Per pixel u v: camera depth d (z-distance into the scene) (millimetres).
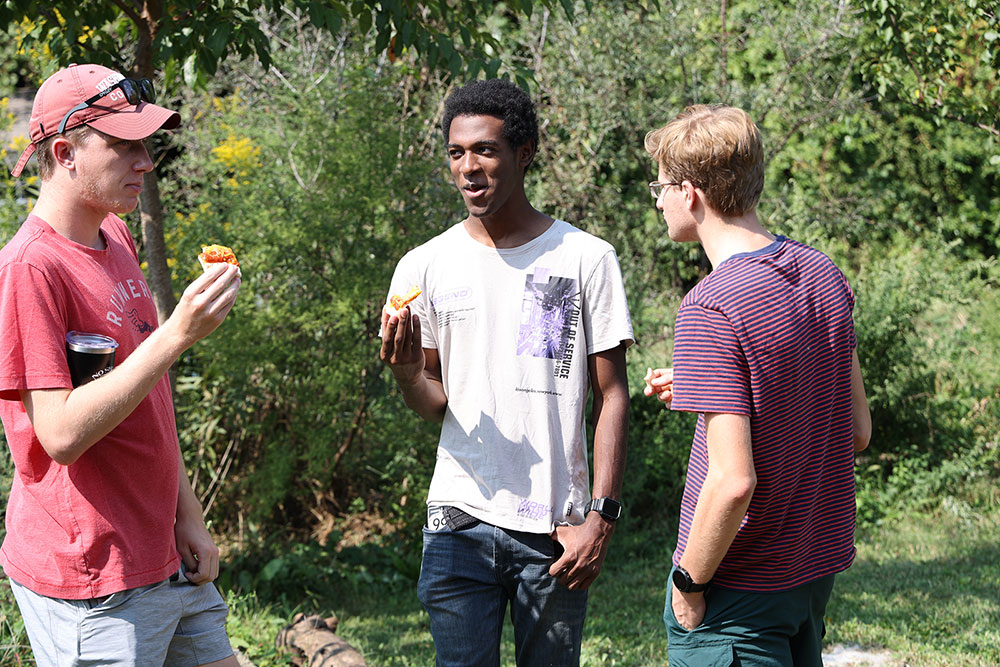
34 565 2264
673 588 2342
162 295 4910
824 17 8969
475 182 2670
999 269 10125
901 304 8750
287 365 7051
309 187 7195
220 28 4281
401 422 7086
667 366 8617
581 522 2740
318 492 8062
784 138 9703
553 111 8805
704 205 2357
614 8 8812
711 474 2156
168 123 2287
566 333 2715
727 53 9977
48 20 4840
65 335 2188
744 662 2271
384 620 6273
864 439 2555
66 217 2260
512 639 5832
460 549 2740
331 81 7492
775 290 2225
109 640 2268
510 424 2705
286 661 4719
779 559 2242
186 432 6961
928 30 6398
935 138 12141
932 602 5996
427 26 4770
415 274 2840
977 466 8734
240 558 6844
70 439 2086
